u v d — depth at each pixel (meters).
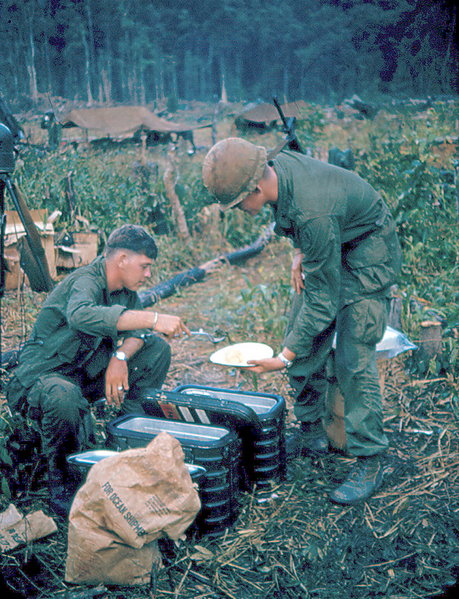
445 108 9.76
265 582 2.12
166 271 6.39
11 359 3.85
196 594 2.05
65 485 2.55
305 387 3.01
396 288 4.59
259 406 2.76
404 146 7.19
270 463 2.66
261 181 2.35
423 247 5.44
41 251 3.04
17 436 2.67
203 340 4.68
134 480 1.94
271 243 7.25
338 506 2.58
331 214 2.35
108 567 2.02
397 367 3.98
